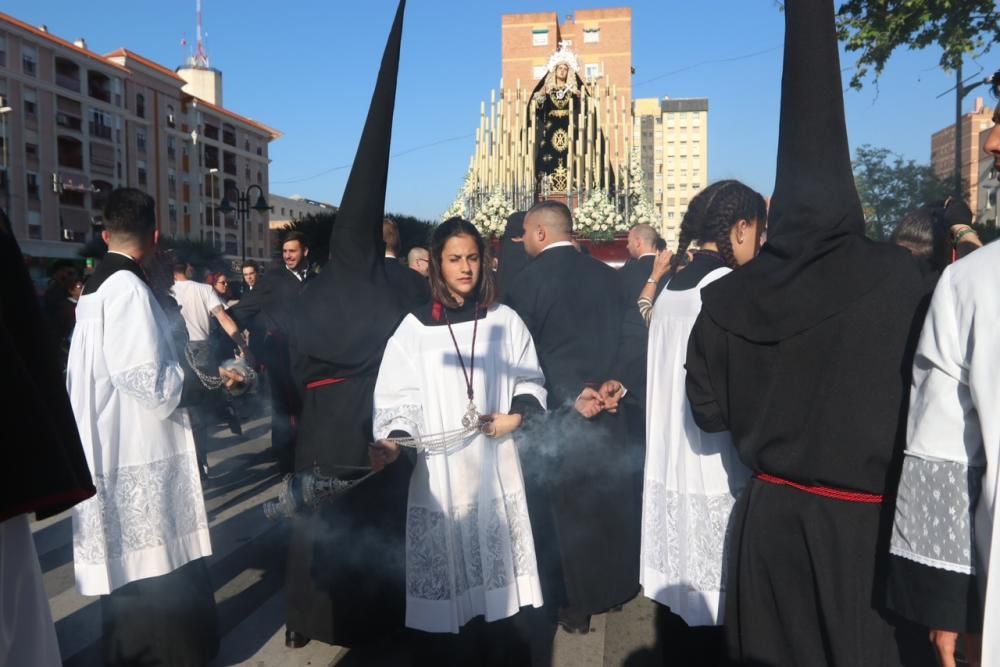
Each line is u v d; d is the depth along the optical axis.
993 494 1.54
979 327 1.59
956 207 3.42
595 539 3.68
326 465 3.31
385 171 3.52
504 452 2.93
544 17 38.22
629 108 12.91
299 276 6.03
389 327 3.47
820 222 2.07
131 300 2.88
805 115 2.10
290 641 3.58
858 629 1.96
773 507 2.14
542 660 3.42
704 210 2.76
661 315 2.91
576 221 10.73
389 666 3.38
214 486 6.50
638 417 3.89
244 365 3.20
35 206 43.25
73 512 2.88
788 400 2.06
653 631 3.71
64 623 3.92
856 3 8.16
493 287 2.99
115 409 2.92
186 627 3.07
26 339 1.68
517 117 12.95
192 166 55.94
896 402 1.96
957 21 7.55
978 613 1.63
